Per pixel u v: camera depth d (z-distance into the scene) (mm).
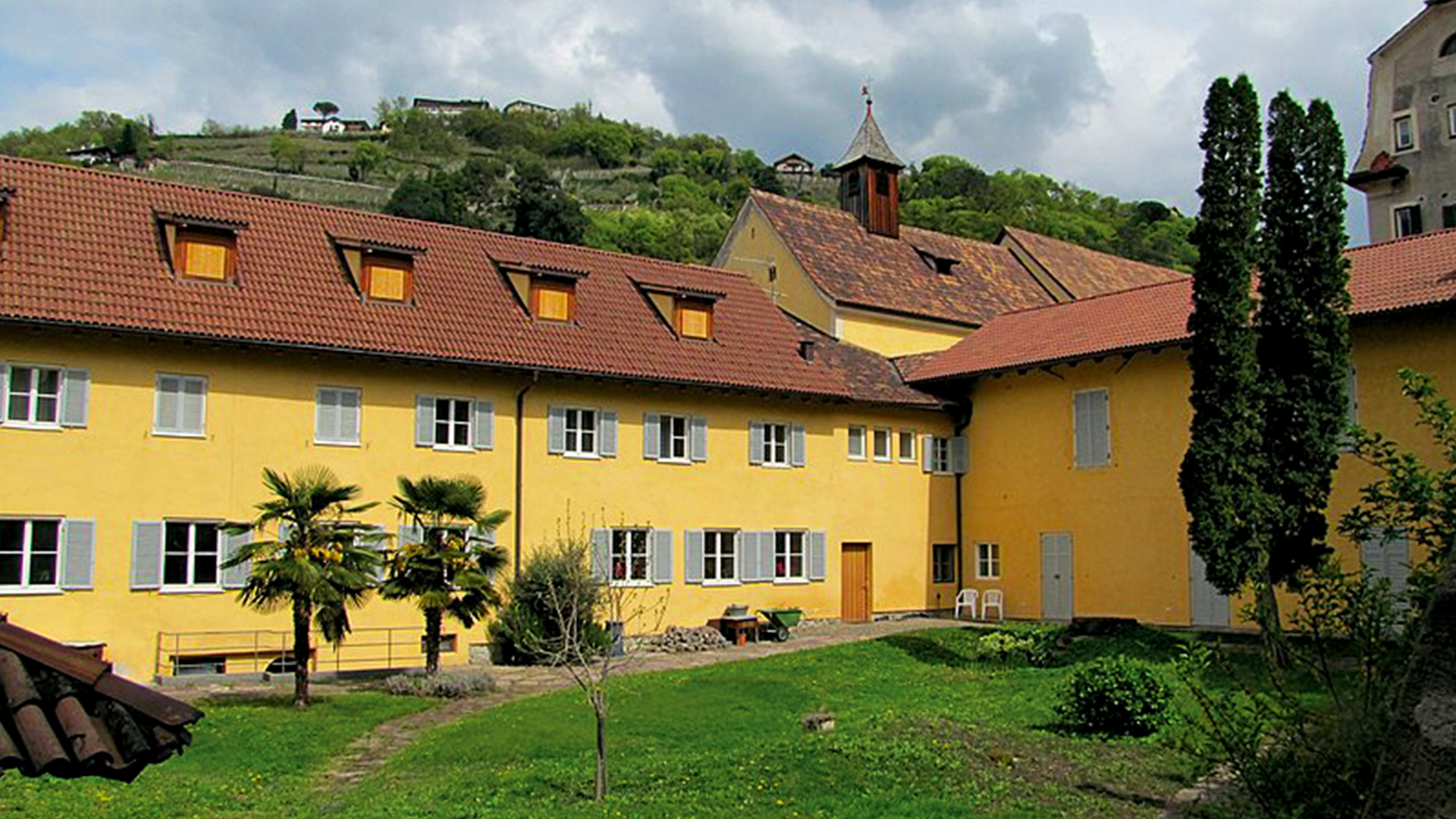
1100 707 14438
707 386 28047
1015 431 31750
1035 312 34344
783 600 30016
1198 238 22516
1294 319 21594
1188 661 9492
